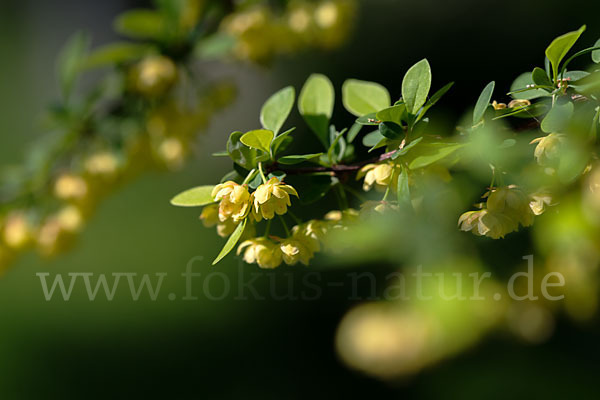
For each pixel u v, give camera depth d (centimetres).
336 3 48
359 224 36
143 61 46
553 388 59
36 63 175
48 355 86
